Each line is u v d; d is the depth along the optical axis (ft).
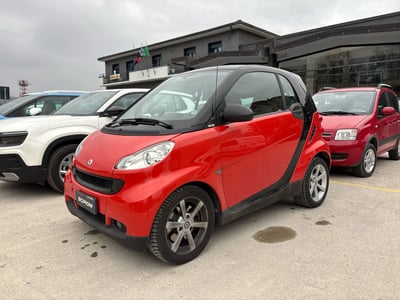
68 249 10.82
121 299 8.17
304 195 13.89
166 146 9.23
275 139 12.10
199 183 9.88
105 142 10.34
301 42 61.52
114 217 9.09
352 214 13.64
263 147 11.62
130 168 8.96
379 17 62.18
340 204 14.90
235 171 10.73
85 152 10.66
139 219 8.70
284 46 64.28
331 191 16.94
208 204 10.15
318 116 14.62
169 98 11.99
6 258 10.25
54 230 12.35
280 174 12.57
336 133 18.92
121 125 11.24
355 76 57.98
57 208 14.83
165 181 9.00
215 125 10.24
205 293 8.32
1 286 8.73
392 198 15.70
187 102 11.19
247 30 95.04
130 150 9.33
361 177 19.79
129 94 19.63
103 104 18.54
